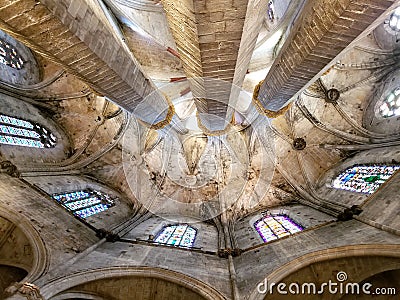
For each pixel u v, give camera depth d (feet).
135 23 32.24
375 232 21.93
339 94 40.78
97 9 14.69
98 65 14.92
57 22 11.12
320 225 27.71
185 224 35.17
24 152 31.89
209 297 18.95
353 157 39.70
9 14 10.27
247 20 11.14
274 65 20.39
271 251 25.27
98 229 28.32
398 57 38.75
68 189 33.58
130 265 21.93
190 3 9.62
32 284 15.85
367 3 11.40
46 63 39.70
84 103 40.88
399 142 32.65
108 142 41.29
